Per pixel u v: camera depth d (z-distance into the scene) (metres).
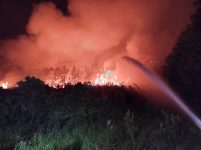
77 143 7.16
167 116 8.70
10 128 8.38
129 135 7.51
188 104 11.33
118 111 9.83
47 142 6.99
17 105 9.45
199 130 8.37
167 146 7.05
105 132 7.62
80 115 8.84
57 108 9.61
